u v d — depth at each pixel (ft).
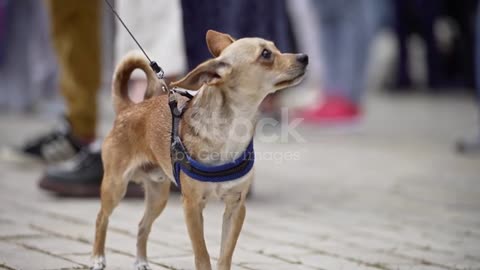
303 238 30.66
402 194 39.78
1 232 29.84
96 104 42.80
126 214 33.58
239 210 23.44
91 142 43.14
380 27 90.99
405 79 91.81
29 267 25.17
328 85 63.36
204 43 34.14
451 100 85.97
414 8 84.74
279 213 35.04
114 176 25.39
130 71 26.89
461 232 32.17
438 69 89.81
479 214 35.50
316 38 54.80
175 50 34.27
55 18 40.55
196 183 22.72
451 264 27.43
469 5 83.46
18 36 63.98
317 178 44.04
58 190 36.60
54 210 34.09
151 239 29.58
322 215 34.83
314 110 63.26
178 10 34.40
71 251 27.40
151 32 34.47
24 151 44.86
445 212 35.83
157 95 27.02
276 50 24.21
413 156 52.01
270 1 36.24
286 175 44.93
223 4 34.30
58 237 29.40
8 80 67.10
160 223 32.14
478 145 53.01
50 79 66.28
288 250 28.81
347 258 27.99
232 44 23.85
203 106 23.02
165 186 26.13
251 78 23.44
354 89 63.41
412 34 91.91
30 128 60.44
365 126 67.15
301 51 53.26
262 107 53.42
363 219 34.19
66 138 43.14
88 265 25.68
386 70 95.86
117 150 25.41
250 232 31.40
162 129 24.21
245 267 26.43
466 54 86.99
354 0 61.57
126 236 29.94
